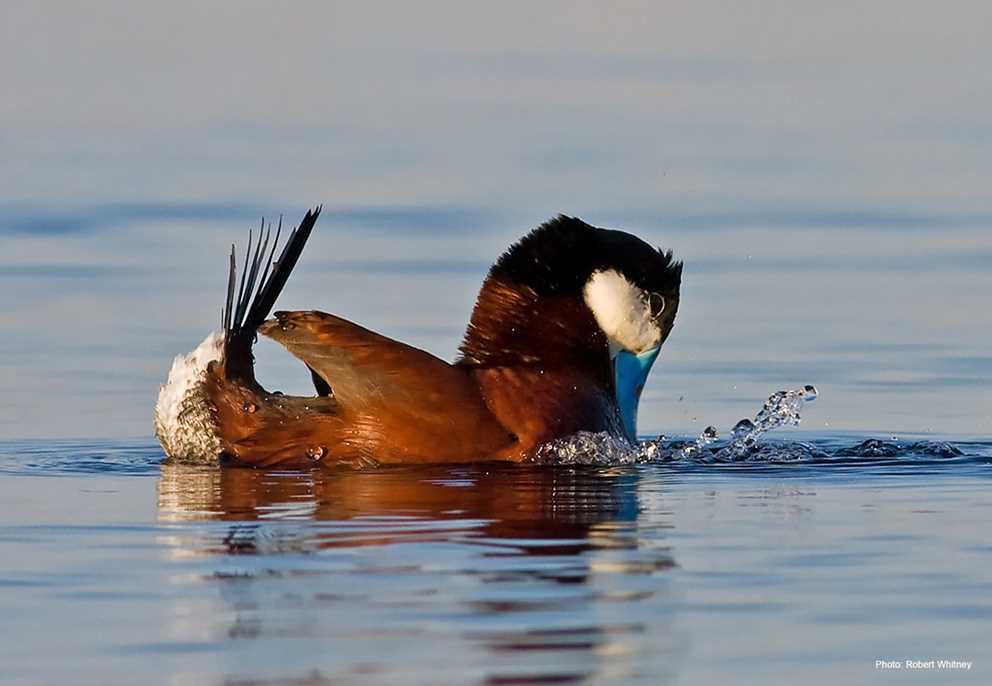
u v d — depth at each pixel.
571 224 12.23
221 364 11.62
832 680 6.41
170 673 6.41
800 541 8.52
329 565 7.96
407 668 6.45
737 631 6.95
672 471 10.95
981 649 6.73
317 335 11.41
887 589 7.57
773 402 12.41
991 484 10.37
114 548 8.40
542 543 8.45
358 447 11.23
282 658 6.55
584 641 6.77
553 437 11.36
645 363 12.45
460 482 10.43
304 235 12.02
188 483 10.52
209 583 7.64
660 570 7.90
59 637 6.86
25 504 9.72
